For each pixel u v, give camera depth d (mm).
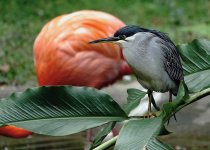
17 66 17703
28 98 4711
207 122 12609
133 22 24922
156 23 24828
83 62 11508
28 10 26172
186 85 4879
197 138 11609
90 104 4793
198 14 26125
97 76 11672
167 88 5246
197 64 5438
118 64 11719
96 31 11500
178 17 24578
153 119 4602
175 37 21969
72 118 4754
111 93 14500
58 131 4676
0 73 16812
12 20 24547
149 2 27781
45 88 4723
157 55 5031
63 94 4754
